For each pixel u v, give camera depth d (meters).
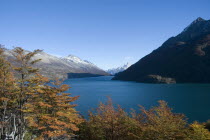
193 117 42.97
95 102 64.88
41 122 15.69
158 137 14.32
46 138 17.33
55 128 15.24
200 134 14.00
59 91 17.44
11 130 21.20
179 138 14.14
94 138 19.77
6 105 17.72
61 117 17.47
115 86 149.88
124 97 78.56
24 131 18.11
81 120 18.17
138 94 89.94
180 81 193.12
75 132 22.19
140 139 15.56
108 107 19.28
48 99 16.77
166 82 185.25
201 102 62.75
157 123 15.29
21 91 16.80
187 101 65.31
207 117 42.69
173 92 96.69
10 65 17.06
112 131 17.66
